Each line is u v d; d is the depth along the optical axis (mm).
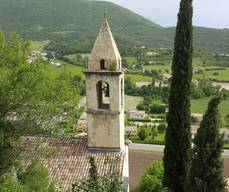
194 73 165000
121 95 29391
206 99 126625
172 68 29969
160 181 36125
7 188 19281
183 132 30078
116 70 28031
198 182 21609
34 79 21516
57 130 24359
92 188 16641
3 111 21672
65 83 23328
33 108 22219
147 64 188250
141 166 57938
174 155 30484
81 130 68625
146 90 134000
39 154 28719
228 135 78438
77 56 162250
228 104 118750
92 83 28578
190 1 28719
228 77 157125
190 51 29500
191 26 29188
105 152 29359
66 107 23875
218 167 21750
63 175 27484
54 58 156250
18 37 22422
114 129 28953
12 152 24438
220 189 21984
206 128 21656
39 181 23125
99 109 29078
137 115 107000
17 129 22797
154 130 85000
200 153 21797
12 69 21094
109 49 28016
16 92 20422
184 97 29781
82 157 28953
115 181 16891
